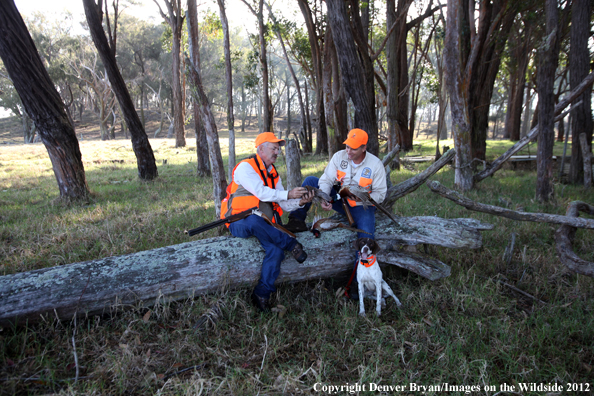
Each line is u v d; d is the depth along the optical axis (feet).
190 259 11.24
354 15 24.89
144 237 17.11
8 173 43.32
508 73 92.43
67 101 156.97
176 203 24.30
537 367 8.84
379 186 12.46
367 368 8.65
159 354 9.34
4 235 17.71
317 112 63.31
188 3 18.12
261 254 11.72
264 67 47.98
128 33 137.39
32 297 9.63
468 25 34.12
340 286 13.10
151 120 197.47
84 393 7.75
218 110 188.96
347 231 12.96
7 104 132.46
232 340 10.00
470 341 9.97
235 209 11.48
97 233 17.28
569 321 10.55
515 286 13.19
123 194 28.48
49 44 125.80
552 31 22.33
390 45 36.65
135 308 10.52
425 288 12.20
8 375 8.11
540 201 23.99
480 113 38.11
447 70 26.61
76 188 25.67
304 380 8.59
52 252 15.29
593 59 47.98
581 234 17.35
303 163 48.29
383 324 10.71
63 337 9.57
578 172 30.53
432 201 23.86
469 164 27.81
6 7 21.20
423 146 74.23
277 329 10.28
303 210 13.97
